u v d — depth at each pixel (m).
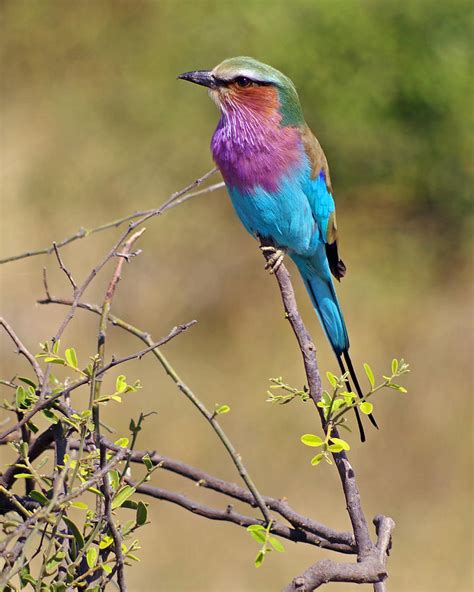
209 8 17.22
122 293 14.80
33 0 17.64
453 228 16.33
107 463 3.74
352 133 16.47
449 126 16.42
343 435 12.82
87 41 17.64
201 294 15.16
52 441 4.10
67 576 3.59
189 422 12.97
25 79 17.42
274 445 12.82
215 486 4.27
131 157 16.44
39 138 16.59
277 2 16.84
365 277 15.49
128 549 3.74
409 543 11.91
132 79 17.16
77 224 15.61
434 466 12.73
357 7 16.45
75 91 17.17
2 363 13.09
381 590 3.68
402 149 16.50
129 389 3.85
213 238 15.71
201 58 17.08
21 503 4.02
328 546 4.18
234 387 14.02
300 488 12.38
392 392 13.38
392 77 16.36
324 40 16.50
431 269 16.06
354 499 3.94
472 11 16.25
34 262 14.70
